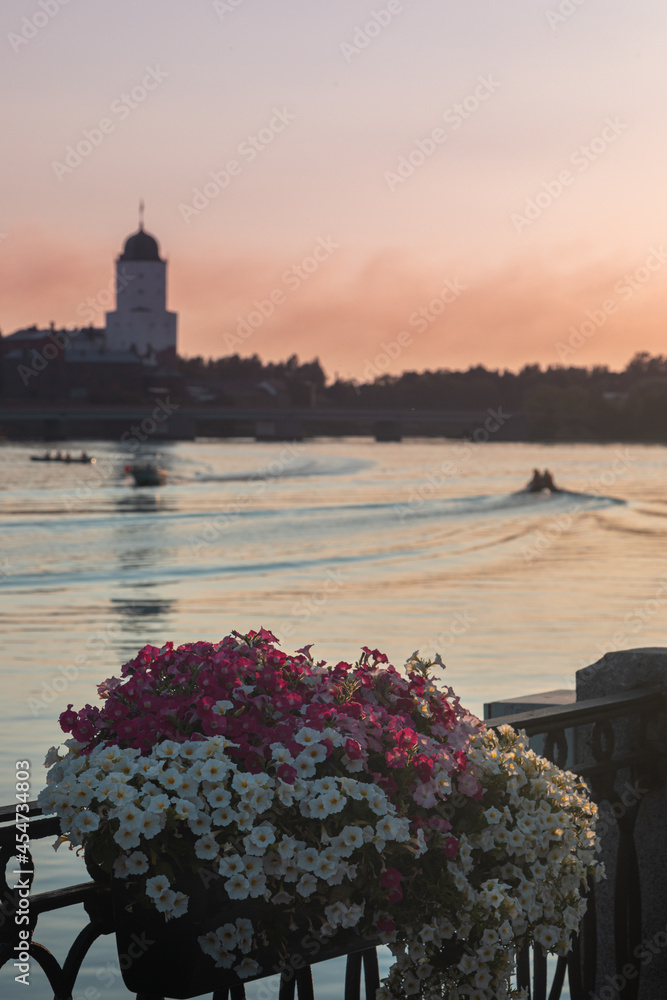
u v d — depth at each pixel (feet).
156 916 15.80
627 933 22.72
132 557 215.51
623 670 23.04
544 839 17.56
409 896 16.65
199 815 15.33
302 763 15.74
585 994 21.83
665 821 22.68
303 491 455.22
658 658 22.67
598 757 21.94
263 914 16.01
